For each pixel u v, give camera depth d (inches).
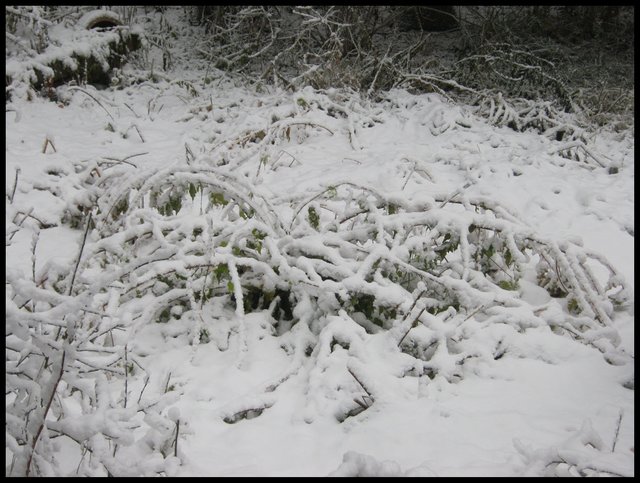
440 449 102.0
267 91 367.2
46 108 304.5
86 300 94.0
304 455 102.7
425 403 115.3
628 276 185.6
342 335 128.3
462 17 490.3
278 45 417.4
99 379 93.8
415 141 305.7
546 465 90.7
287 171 258.4
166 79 366.9
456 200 168.4
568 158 301.7
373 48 402.3
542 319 140.1
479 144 301.1
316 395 116.5
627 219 221.9
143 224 141.6
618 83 393.1
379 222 155.0
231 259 137.2
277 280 142.2
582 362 129.9
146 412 96.5
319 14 373.1
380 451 102.4
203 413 112.3
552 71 398.6
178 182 154.9
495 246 157.8
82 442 88.6
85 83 334.3
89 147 264.5
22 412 89.7
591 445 101.1
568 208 233.9
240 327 129.6
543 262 165.6
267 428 110.0
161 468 85.9
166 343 136.3
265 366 129.0
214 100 339.3
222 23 441.4
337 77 356.2
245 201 152.2
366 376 115.7
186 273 133.6
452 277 156.3
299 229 156.9
